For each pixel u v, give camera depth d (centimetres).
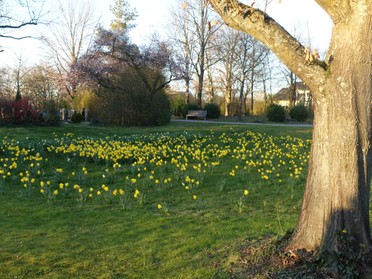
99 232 653
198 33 4231
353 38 430
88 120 2925
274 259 473
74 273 490
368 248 438
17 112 2159
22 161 1193
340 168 441
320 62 446
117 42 2905
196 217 738
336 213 441
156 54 2917
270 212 777
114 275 485
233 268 484
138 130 2142
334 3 432
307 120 3797
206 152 1501
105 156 1248
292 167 1262
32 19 2234
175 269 500
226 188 985
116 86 2489
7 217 732
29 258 532
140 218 731
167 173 1154
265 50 4459
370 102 439
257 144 1580
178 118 3847
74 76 3017
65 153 1338
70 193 932
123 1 4206
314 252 448
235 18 471
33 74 4991
